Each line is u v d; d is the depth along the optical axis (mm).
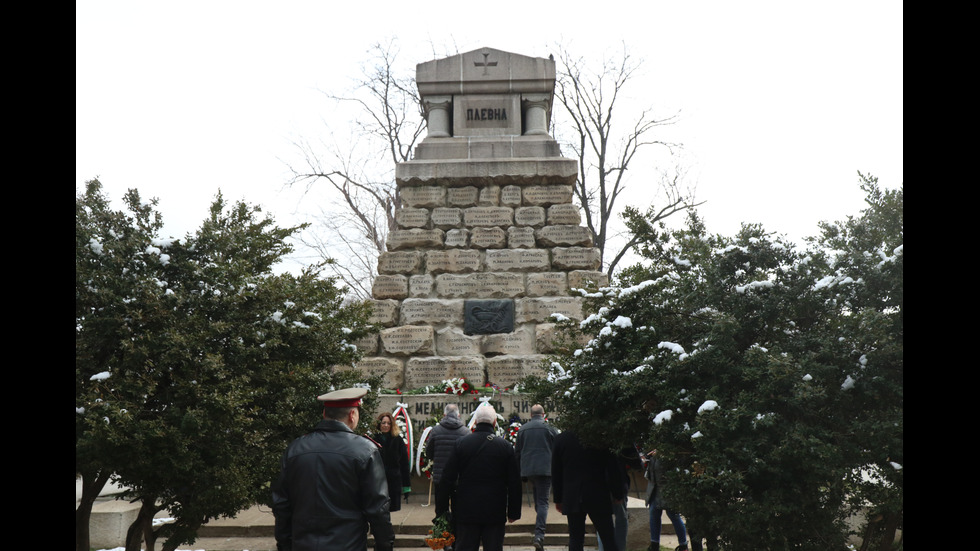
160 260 6543
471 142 16938
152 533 7426
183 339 6062
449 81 17219
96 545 10172
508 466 7398
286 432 7254
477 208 16609
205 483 6230
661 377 6223
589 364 6754
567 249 16234
